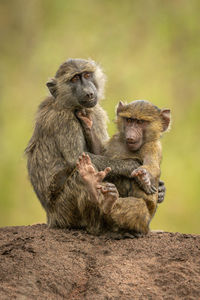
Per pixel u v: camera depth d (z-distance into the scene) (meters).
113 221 11.33
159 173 11.77
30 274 9.11
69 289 9.02
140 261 9.70
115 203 11.15
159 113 12.45
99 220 11.55
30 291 8.70
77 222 12.03
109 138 13.08
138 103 12.41
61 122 12.29
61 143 12.16
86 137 12.42
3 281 8.91
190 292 8.60
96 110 13.52
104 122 13.66
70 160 12.02
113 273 9.26
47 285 8.93
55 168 12.14
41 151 12.41
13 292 8.59
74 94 12.58
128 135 12.02
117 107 12.69
